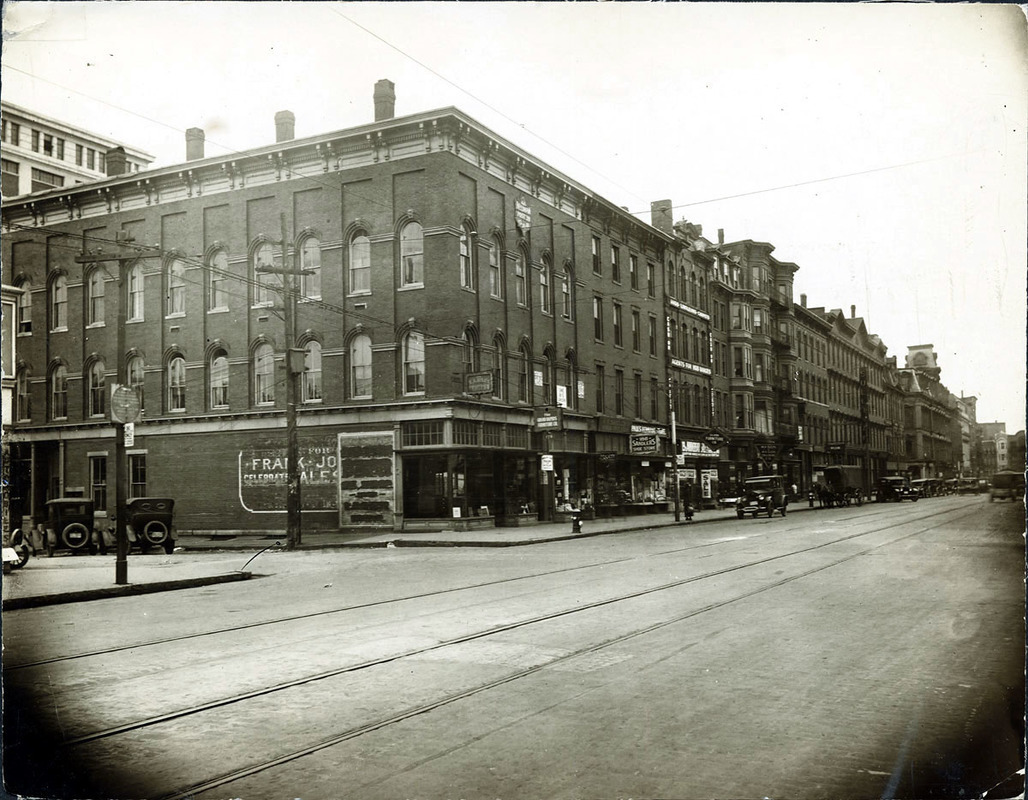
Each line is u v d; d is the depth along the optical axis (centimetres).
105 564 2208
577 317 4088
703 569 1698
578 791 501
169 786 522
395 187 3316
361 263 3400
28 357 3966
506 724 637
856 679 759
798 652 875
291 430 2769
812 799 484
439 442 3191
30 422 3950
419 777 529
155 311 3772
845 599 1250
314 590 1553
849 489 5838
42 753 585
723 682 753
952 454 7481
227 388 3628
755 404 6144
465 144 3334
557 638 968
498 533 3075
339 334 3391
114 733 628
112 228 3862
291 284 3488
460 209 3294
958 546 2114
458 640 967
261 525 3497
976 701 679
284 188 3512
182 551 3061
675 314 5216
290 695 733
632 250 4728
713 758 554
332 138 3366
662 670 802
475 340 3353
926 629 998
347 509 3328
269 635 1043
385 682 774
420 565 2025
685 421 5269
